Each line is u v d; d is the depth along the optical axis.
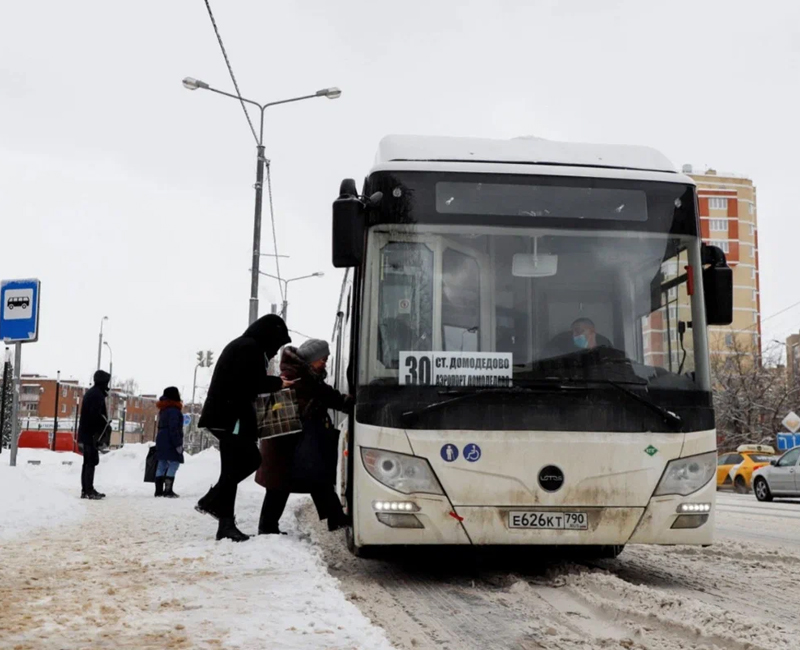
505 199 7.36
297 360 8.71
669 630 5.41
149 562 7.38
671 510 6.89
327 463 8.66
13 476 12.15
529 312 7.16
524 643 5.12
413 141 7.79
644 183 7.50
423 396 6.92
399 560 8.52
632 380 7.04
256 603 5.66
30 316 14.30
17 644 4.59
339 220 7.09
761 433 55.97
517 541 6.77
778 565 8.41
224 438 8.48
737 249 107.12
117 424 127.94
